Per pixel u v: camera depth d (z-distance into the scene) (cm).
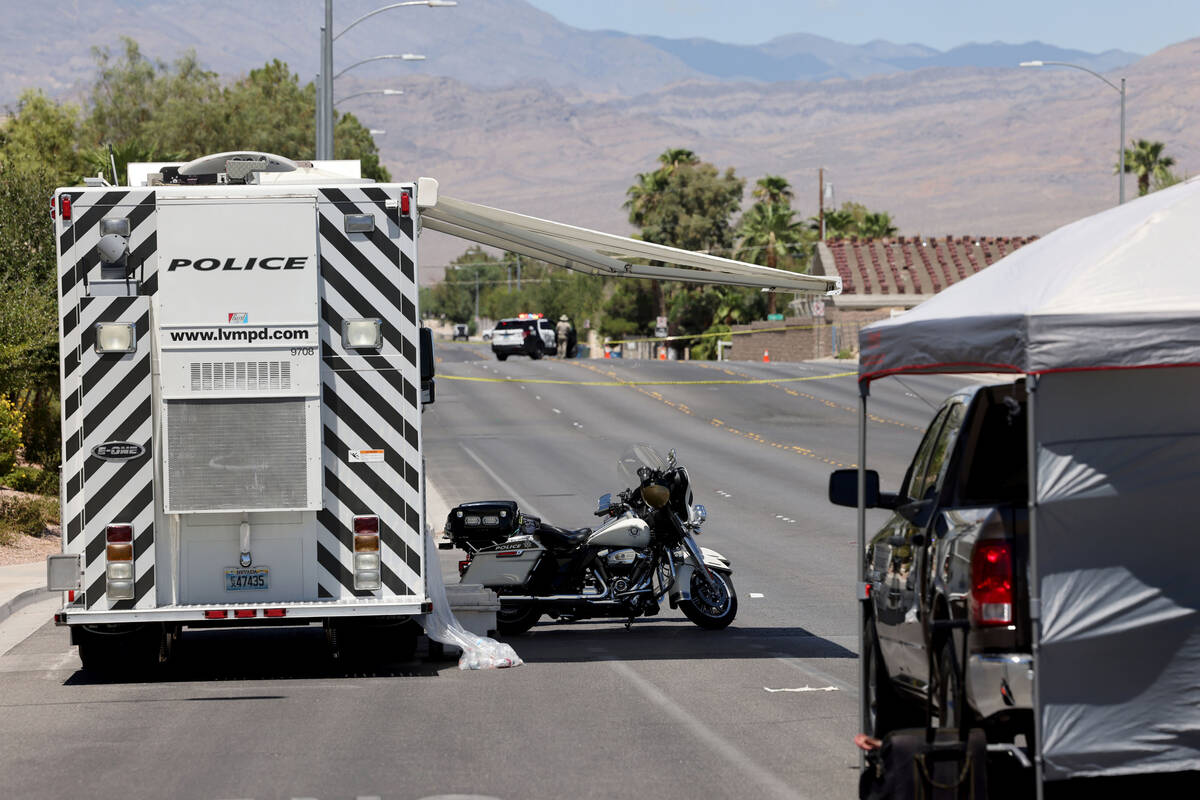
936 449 3194
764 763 3281
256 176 4419
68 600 4188
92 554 4178
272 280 4184
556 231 5091
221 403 4169
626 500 5262
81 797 3033
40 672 4625
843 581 6569
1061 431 2536
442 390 19938
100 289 4162
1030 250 2986
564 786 3088
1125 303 2469
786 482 11056
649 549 5244
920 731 2644
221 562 4216
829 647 4944
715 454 13100
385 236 4269
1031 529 2528
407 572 4278
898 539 3169
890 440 14125
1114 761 2538
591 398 18812
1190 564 2550
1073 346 2445
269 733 3647
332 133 12056
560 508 9575
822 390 19475
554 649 4978
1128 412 2541
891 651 3219
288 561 4241
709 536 8219
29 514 8375
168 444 4162
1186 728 2539
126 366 4169
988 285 2858
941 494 2916
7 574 6819
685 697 4081
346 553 4269
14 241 9919
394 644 4566
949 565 2748
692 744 3478
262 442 4181
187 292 4162
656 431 15262
